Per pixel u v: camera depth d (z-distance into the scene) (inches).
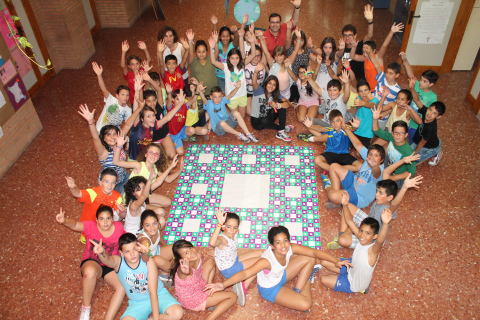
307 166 207.2
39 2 268.4
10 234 177.5
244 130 221.0
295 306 139.6
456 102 247.6
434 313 142.3
